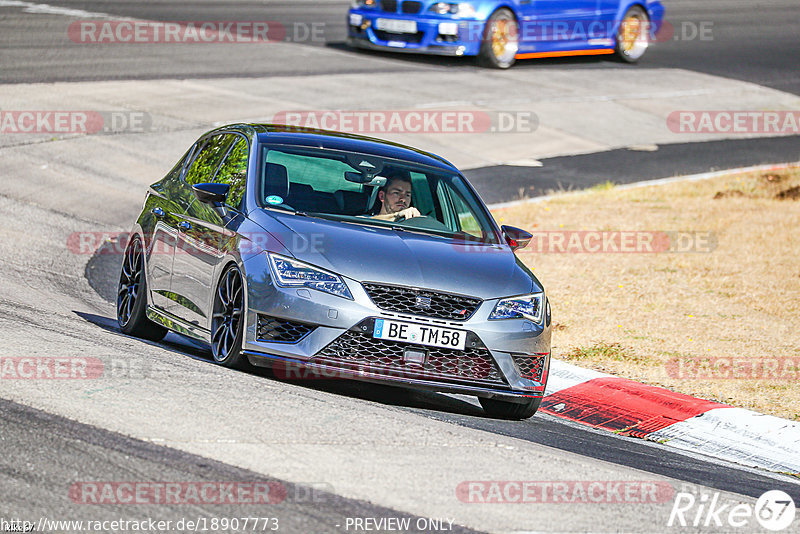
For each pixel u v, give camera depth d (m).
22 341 24.70
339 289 23.95
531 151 67.44
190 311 27.17
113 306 35.59
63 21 87.62
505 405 26.34
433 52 82.94
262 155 28.06
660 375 31.42
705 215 55.78
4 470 16.62
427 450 20.39
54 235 43.62
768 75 95.56
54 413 19.42
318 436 20.12
